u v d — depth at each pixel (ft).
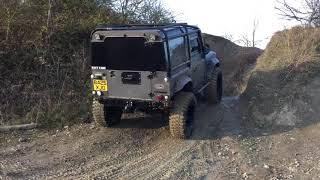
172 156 21.75
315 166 20.24
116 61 23.39
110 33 23.06
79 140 24.12
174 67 23.65
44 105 28.02
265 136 24.63
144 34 22.41
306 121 26.11
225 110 30.12
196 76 27.73
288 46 35.22
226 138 24.31
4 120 26.45
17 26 31.99
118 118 26.94
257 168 20.11
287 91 29.32
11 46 31.01
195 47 27.76
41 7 34.78
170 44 23.24
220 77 32.22
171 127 23.73
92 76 24.18
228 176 19.27
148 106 23.54
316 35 35.40
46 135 25.00
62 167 20.44
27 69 30.55
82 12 37.47
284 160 21.13
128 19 41.96
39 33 32.12
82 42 34.17
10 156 21.71
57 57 32.01
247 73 50.62
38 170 20.02
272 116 27.14
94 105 25.45
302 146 22.85
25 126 25.76
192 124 25.03
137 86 23.34
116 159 21.48
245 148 22.80
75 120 27.20
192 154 21.95
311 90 28.78
